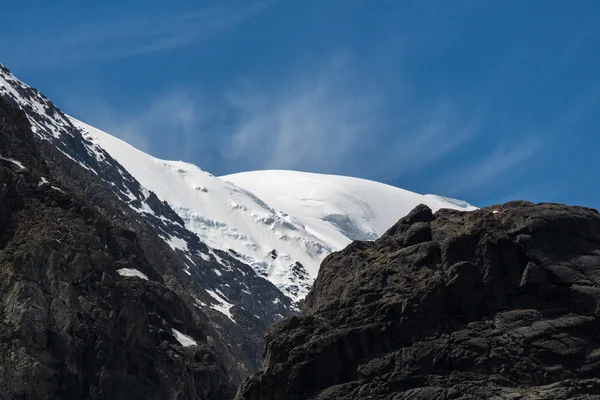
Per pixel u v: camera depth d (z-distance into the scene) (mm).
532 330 93688
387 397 93250
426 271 100250
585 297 95125
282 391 96750
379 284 101062
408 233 104875
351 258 105938
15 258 156625
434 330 96250
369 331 97188
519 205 103625
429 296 97500
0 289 153875
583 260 97875
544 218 100000
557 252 98500
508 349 93375
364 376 95375
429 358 94438
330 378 96562
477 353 93688
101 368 152250
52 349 149625
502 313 95562
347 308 100000
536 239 98875
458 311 97062
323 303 102812
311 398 95375
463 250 99750
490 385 91688
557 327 93500
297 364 97062
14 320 149375
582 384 90312
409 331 96750
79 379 149875
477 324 95688
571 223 99938
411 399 92188
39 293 153375
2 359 144500
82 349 152500
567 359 92188
